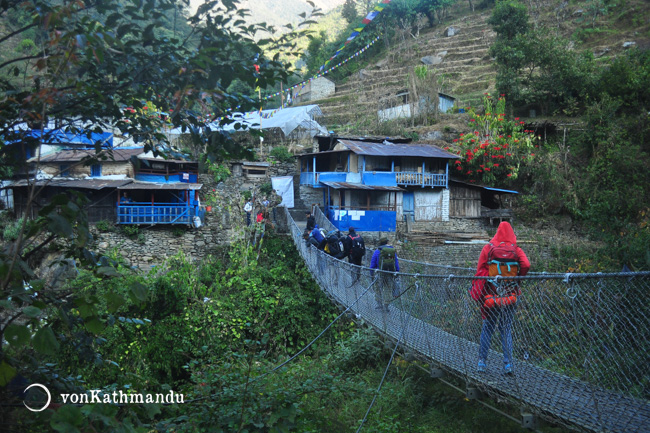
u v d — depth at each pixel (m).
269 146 25.00
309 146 25.59
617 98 24.56
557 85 26.83
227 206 17.59
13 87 2.74
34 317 2.29
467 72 39.28
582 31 39.12
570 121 25.38
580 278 3.21
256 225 16.25
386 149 20.20
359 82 42.91
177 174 17.78
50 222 2.24
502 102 23.52
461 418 5.50
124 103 3.22
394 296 6.85
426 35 50.31
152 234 16.12
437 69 41.06
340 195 19.00
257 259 15.03
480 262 4.41
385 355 8.05
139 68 2.87
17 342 2.09
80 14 2.72
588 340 3.47
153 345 10.35
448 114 29.66
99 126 3.26
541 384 3.91
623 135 22.19
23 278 2.40
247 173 20.52
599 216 20.02
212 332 11.16
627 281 3.14
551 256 19.03
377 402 6.02
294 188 21.64
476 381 4.32
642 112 22.75
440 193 20.47
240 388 4.20
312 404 5.72
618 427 3.10
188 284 11.91
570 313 3.77
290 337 12.81
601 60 32.44
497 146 21.53
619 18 39.34
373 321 7.37
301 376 5.83
